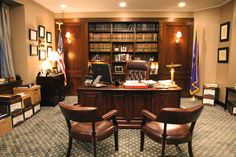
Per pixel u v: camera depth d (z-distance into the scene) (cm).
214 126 324
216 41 491
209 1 437
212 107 447
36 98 396
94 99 297
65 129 309
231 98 426
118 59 554
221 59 468
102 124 216
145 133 216
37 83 442
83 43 543
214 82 503
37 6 452
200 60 519
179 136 191
